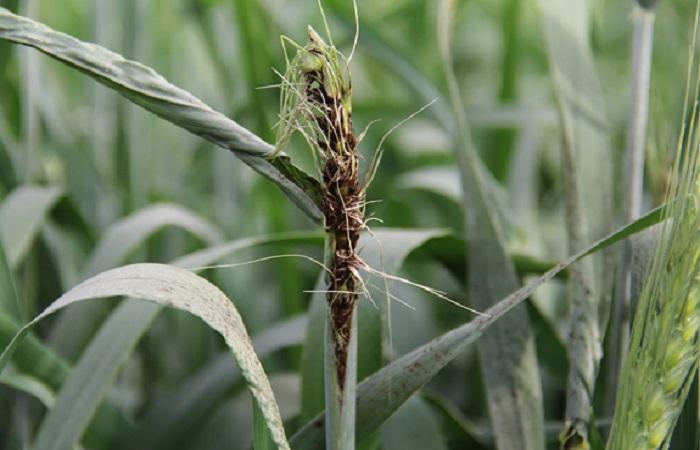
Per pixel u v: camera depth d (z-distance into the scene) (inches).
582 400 20.1
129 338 20.3
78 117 42.3
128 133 32.1
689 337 16.4
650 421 16.5
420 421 21.1
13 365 21.3
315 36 16.0
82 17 53.7
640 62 21.6
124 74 16.3
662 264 16.8
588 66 23.5
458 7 52.0
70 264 34.1
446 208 35.8
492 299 21.5
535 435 20.6
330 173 16.1
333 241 16.3
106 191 32.6
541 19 23.9
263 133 30.1
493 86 55.4
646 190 35.7
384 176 41.4
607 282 22.4
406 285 33.4
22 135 28.3
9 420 23.3
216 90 44.8
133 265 16.4
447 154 45.1
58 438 19.7
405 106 36.5
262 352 26.8
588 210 22.8
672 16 40.1
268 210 32.0
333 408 16.5
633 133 21.7
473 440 23.0
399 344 26.7
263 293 37.7
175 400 24.3
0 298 21.0
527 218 36.2
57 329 25.6
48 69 34.0
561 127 22.8
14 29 16.2
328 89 15.9
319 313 20.8
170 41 42.4
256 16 32.8
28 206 25.6
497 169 37.6
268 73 30.5
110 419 23.7
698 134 16.6
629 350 17.2
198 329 31.9
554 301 31.9
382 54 31.1
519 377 20.8
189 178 40.2
